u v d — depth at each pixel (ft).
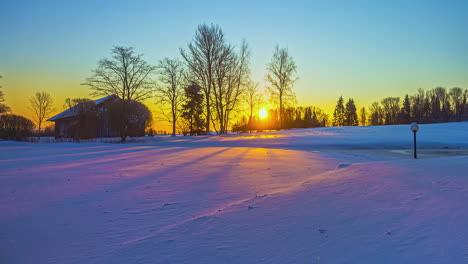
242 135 97.14
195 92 121.90
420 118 223.51
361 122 278.05
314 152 45.34
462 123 95.86
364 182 15.14
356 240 8.19
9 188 17.84
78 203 14.32
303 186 15.26
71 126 101.35
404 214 9.86
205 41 113.19
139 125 111.55
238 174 22.54
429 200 11.16
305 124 166.61
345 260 7.13
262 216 10.87
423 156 39.27
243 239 8.92
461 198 11.06
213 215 11.45
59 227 10.93
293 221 10.09
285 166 27.43
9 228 10.85
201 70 113.80
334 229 9.10
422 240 7.84
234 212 11.59
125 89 106.52
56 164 30.32
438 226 8.63
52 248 9.06
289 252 7.83
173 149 52.34
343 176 17.29
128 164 29.48
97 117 98.58
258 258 7.63
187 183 19.02
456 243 7.50
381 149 52.21
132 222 11.38
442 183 13.67
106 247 9.01
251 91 135.54
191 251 8.34
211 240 9.02
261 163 29.94
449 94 239.09
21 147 60.44
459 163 18.89
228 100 119.44
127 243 9.24
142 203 14.20
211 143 71.77
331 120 270.46
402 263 6.78
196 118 126.21
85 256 8.43
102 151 48.44
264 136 86.69
